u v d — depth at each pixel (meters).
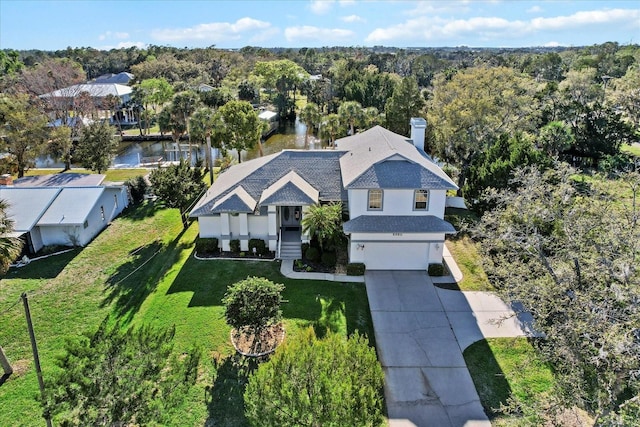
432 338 20.89
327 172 31.66
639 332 12.52
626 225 15.05
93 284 26.38
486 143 41.28
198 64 132.25
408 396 17.39
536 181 18.27
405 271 27.19
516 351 19.92
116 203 37.62
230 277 26.20
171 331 14.96
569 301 14.56
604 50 165.38
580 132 55.22
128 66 144.00
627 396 16.44
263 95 119.50
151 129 79.12
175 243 31.45
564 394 13.44
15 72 98.81
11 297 24.92
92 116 72.75
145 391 12.65
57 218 31.02
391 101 60.12
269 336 20.64
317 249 27.94
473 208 33.25
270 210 28.22
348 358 13.47
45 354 20.36
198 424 15.93
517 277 16.77
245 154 63.16
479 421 16.23
